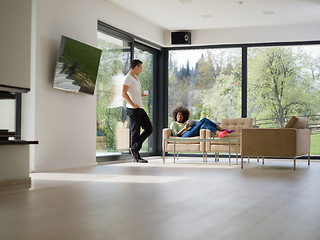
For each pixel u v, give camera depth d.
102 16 7.60
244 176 5.36
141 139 8.12
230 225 2.35
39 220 2.49
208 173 5.77
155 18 9.03
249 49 9.91
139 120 8.04
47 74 6.21
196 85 10.23
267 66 9.80
